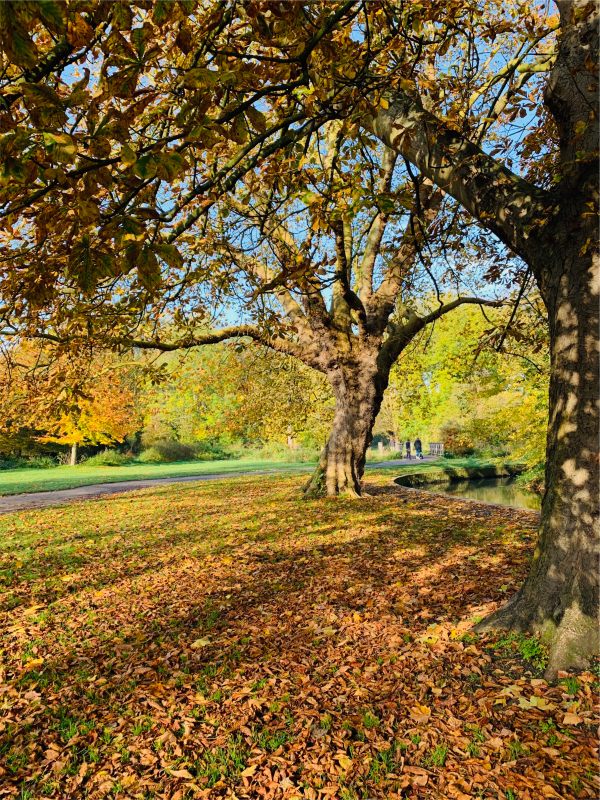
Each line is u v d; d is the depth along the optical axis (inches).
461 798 113.4
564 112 174.2
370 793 117.6
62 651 201.2
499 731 135.6
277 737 139.7
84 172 82.1
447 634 193.6
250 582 277.7
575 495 171.8
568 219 170.4
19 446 1354.6
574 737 130.0
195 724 149.2
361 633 204.1
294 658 185.8
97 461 1531.7
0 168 69.1
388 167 472.4
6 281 136.6
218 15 99.7
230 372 718.5
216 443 1931.6
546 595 176.4
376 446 2566.4
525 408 708.0
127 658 193.9
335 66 123.6
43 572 311.3
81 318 181.2
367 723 143.3
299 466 1310.3
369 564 301.4
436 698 153.6
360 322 558.9
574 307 172.1
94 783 126.8
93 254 76.2
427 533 379.2
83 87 73.3
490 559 295.4
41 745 143.1
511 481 951.6
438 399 1520.7
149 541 393.4
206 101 85.5
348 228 527.2
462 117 228.7
